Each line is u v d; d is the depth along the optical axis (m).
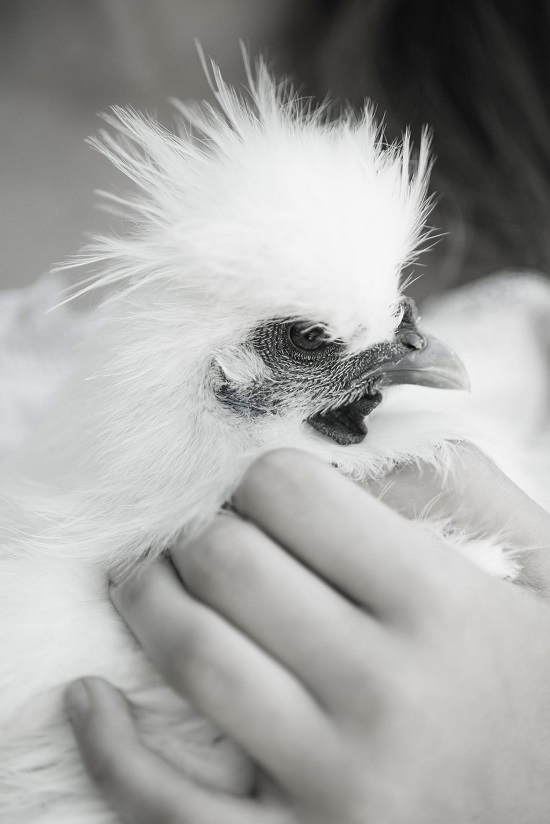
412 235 0.31
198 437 0.29
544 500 0.34
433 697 0.25
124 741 0.26
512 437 0.35
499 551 0.29
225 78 0.55
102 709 0.26
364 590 0.26
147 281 0.28
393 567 0.26
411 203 0.30
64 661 0.28
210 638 0.26
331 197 0.28
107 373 0.29
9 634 0.28
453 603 0.26
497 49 0.49
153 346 0.29
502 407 0.42
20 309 0.44
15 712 0.28
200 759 0.27
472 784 0.26
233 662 0.25
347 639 0.26
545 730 0.27
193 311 0.28
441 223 0.49
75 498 0.29
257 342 0.29
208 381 0.29
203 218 0.27
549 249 0.50
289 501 0.27
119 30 0.53
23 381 0.41
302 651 0.26
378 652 0.25
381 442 0.30
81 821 0.27
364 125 0.31
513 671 0.26
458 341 0.44
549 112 0.50
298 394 0.29
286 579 0.26
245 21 0.54
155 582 0.27
